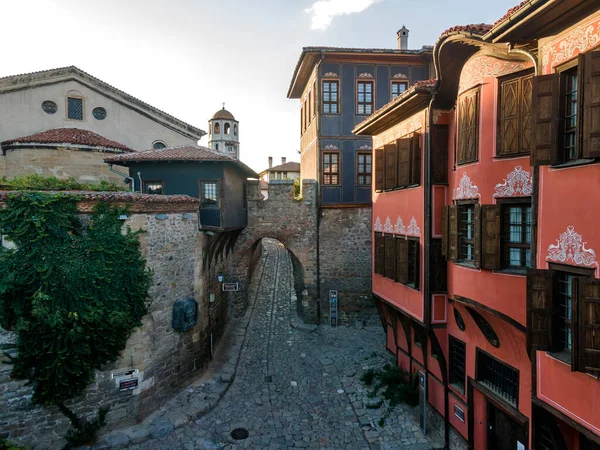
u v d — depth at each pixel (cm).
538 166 640
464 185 862
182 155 1541
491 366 914
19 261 915
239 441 1068
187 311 1248
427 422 1173
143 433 1056
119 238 1041
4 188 1167
